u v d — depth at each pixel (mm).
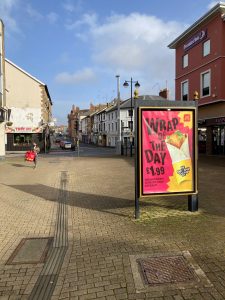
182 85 27781
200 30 24250
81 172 16031
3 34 23859
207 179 11977
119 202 8539
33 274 4395
